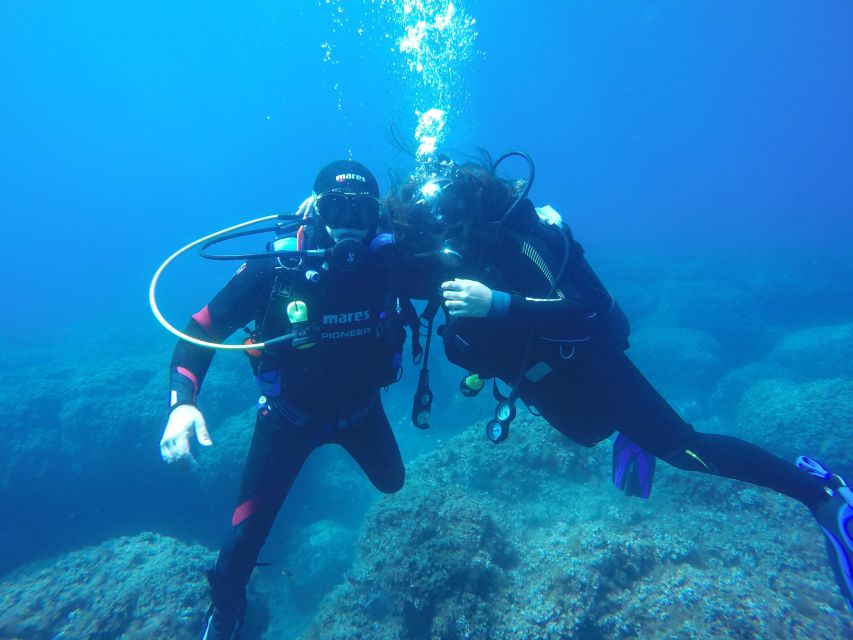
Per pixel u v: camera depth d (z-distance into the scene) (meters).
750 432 7.06
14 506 7.87
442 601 3.68
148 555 4.58
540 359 2.44
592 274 2.69
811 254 22.78
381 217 2.64
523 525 4.77
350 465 9.02
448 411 10.88
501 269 2.40
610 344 2.60
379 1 25.12
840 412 6.25
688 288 15.59
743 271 20.36
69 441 8.30
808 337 11.05
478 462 5.52
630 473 3.22
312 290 2.36
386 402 11.64
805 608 3.19
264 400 2.59
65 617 3.96
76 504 8.09
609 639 3.32
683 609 3.30
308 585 6.77
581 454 5.34
